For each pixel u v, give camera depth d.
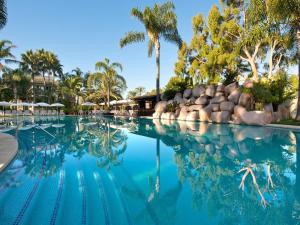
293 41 14.55
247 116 14.99
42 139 10.94
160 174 5.39
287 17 12.62
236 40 21.91
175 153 7.64
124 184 4.77
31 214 3.47
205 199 3.94
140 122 20.73
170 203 3.80
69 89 41.25
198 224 3.14
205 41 26.00
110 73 35.81
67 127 16.73
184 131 13.26
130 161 6.63
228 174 5.28
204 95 20.61
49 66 39.44
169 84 27.39
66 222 3.26
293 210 3.47
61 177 5.22
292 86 17.31
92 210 3.59
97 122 21.58
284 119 16.59
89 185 4.72
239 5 21.66
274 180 4.83
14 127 15.41
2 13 9.46
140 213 3.49
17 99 39.78
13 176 5.27
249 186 4.51
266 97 15.37
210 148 8.33
